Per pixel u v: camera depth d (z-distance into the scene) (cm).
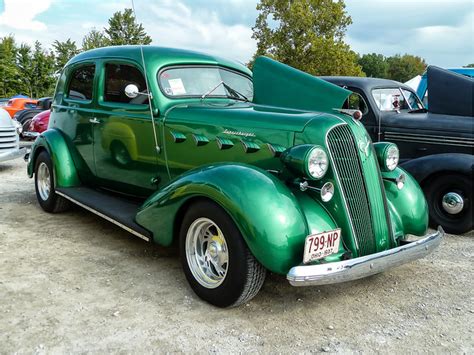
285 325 298
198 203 316
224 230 299
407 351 272
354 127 334
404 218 370
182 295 337
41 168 550
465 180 504
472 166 494
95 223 512
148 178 425
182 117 388
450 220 521
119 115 439
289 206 290
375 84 668
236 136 352
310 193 321
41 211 558
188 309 315
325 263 280
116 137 446
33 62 4562
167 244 344
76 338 277
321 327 297
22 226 496
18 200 614
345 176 319
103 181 484
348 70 2375
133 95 391
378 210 337
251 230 280
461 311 324
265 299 334
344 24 2445
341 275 279
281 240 279
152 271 380
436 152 604
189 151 382
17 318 298
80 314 305
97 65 473
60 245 439
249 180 294
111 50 464
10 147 838
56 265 389
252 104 411
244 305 324
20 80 4484
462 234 520
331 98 375
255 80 425
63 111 526
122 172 452
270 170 331
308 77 395
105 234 475
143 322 297
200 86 433
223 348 270
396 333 292
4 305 315
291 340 280
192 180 314
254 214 281
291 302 330
